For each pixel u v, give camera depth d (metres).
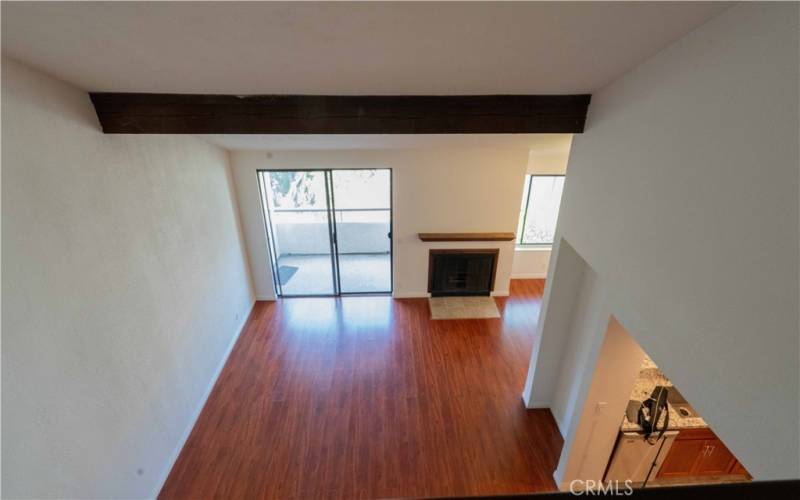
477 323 4.89
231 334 4.36
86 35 1.29
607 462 2.79
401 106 2.23
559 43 1.40
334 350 4.34
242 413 3.45
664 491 0.38
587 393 2.44
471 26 1.24
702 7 1.13
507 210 5.03
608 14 1.17
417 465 2.97
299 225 5.92
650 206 1.61
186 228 3.28
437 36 1.32
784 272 1.00
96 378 2.11
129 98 2.14
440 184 4.83
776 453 1.05
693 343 1.36
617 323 2.16
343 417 3.41
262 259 5.13
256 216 4.85
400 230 5.09
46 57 1.53
